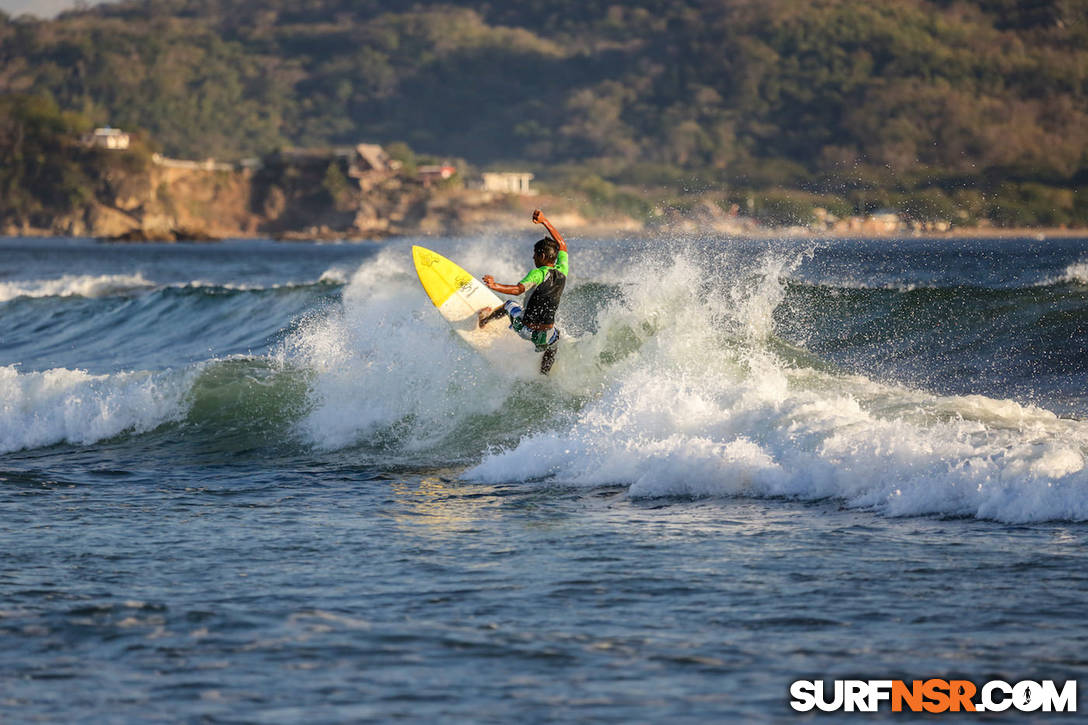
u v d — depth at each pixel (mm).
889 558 28344
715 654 22219
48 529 33938
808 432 36875
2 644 23328
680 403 40281
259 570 28625
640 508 34531
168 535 32844
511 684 20844
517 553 29766
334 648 22797
